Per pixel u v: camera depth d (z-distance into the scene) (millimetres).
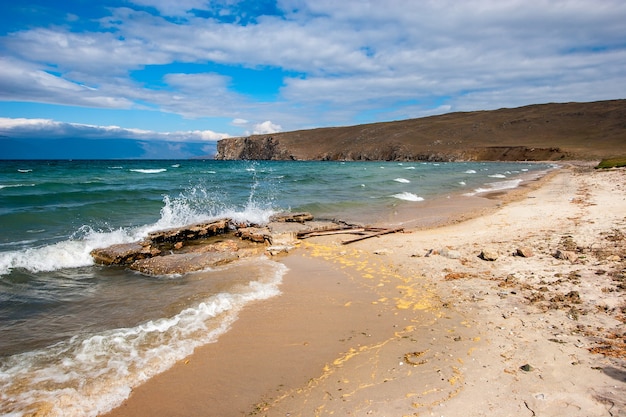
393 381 4301
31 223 14039
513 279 7434
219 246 11422
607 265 7617
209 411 3955
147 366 4820
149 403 4109
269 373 4629
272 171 54406
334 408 3887
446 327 5637
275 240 12047
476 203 20250
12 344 5461
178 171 52688
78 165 73375
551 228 11672
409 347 5094
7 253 9406
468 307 6320
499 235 11484
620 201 15891
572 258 8172
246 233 12789
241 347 5293
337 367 4699
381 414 3725
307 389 4270
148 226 13867
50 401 4090
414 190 27094
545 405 3691
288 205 19281
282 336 5605
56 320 6348
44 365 4848
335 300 7035
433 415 3660
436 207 19078
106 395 4242
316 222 14867
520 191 25328
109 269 9430
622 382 3936
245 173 48250
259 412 3908
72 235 12492
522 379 4152
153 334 5695
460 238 11570
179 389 4348
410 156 128375
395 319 6070
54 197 19875
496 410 3682
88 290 7859
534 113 149750
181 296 7383
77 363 4895
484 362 4566
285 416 3812
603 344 4754
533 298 6398
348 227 14203
